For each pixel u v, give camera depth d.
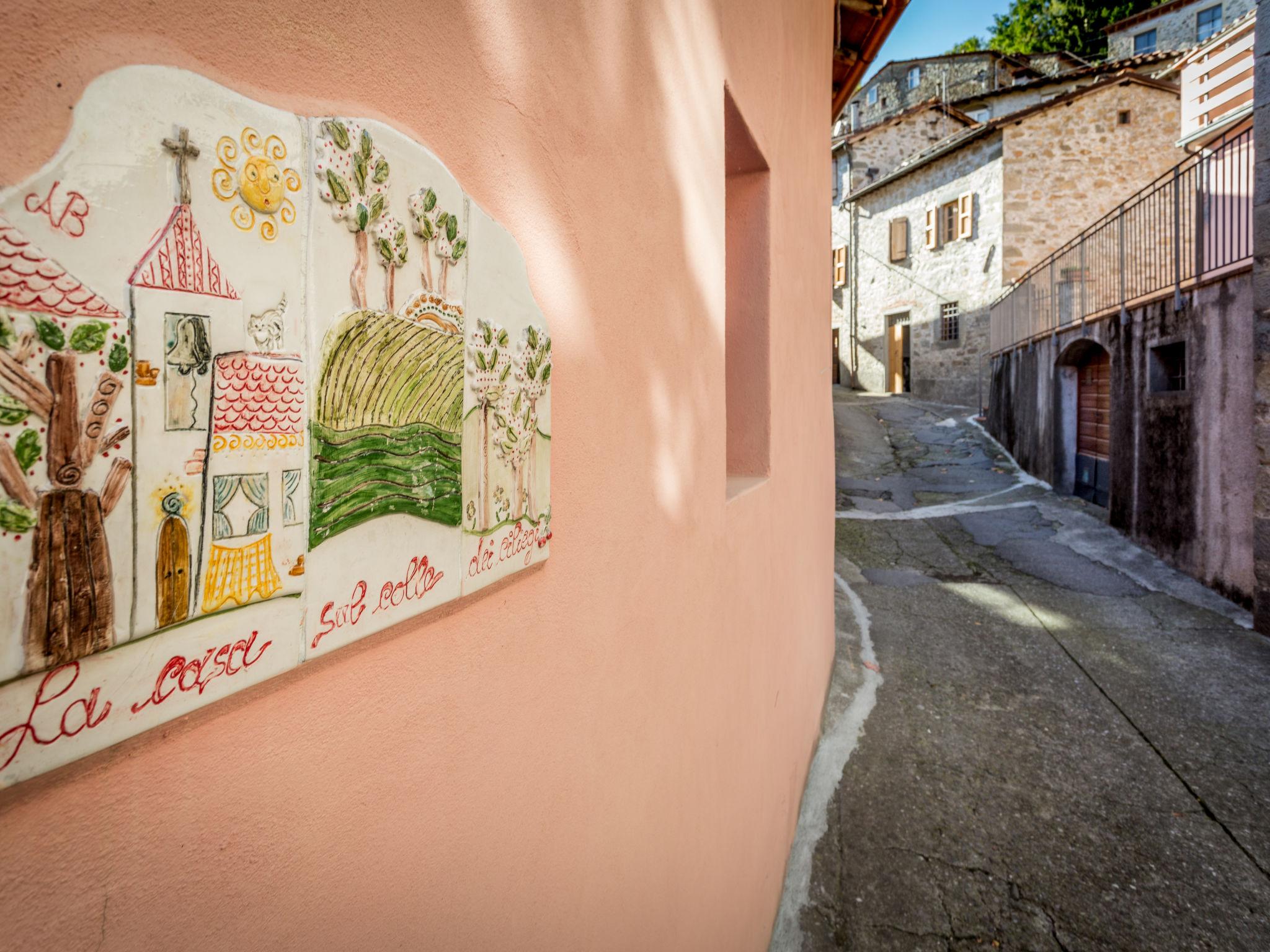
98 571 0.37
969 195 15.46
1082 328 8.73
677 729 1.40
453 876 0.70
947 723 4.07
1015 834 3.11
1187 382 6.43
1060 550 7.42
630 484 1.13
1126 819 3.21
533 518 0.81
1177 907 2.72
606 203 1.01
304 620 0.49
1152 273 7.84
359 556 0.54
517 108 0.77
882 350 19.11
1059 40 27.94
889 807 3.29
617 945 1.12
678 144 1.31
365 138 0.53
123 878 0.40
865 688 4.52
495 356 0.72
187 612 0.41
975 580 6.68
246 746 0.47
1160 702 4.28
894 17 4.31
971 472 11.26
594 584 1.01
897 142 20.12
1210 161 6.18
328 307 0.50
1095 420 9.20
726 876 1.82
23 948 0.36
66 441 0.35
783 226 2.54
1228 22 24.00
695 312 1.43
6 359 0.33
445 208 0.63
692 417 1.44
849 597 6.24
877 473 11.46
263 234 0.45
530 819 0.85
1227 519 5.89
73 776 0.38
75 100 0.36
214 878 0.46
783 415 2.60
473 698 0.73
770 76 2.19
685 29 1.34
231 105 0.43
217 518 0.43
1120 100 14.04
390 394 0.57
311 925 0.53
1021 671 4.74
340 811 0.55
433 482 0.63
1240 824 3.18
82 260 0.36
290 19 0.48
